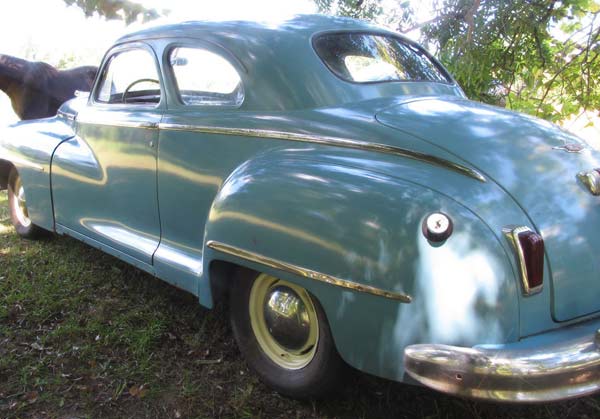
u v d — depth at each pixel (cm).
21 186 469
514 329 207
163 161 321
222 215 262
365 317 215
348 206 222
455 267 202
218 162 294
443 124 252
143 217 343
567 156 250
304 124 266
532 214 221
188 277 303
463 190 218
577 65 531
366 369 219
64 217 405
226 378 288
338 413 261
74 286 382
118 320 338
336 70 291
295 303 258
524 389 192
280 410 264
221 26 320
